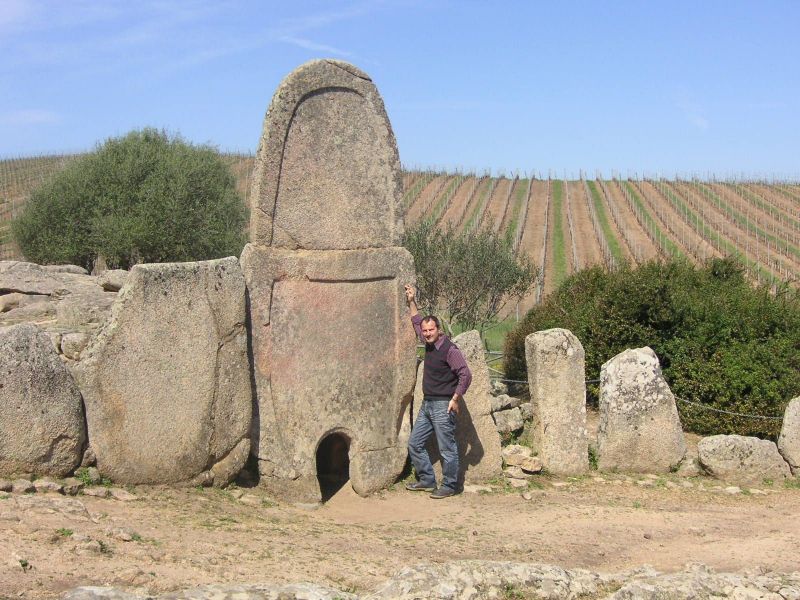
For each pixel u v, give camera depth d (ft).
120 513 24.43
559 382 36.94
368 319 33.04
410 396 33.83
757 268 131.44
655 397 38.27
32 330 25.46
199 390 28.40
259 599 16.58
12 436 24.59
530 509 31.99
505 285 70.49
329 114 32.24
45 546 19.49
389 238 33.71
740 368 46.93
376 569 22.48
